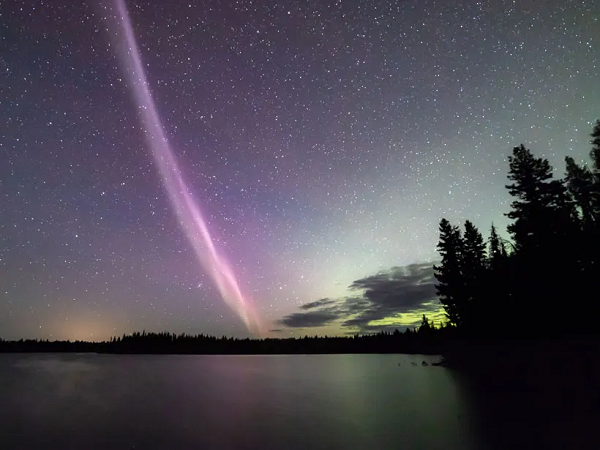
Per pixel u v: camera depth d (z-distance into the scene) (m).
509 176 29.55
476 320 33.06
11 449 9.40
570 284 25.25
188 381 23.23
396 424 10.92
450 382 19.08
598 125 28.39
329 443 9.30
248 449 9.05
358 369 29.05
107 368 34.38
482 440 9.10
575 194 29.83
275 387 19.73
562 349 21.06
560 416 11.16
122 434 10.55
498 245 35.00
